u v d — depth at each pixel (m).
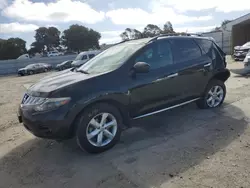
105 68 3.67
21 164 3.21
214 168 2.71
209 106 4.90
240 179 2.48
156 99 3.81
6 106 6.97
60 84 3.20
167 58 4.00
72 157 3.27
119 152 3.30
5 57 58.72
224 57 5.05
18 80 18.58
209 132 3.76
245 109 4.78
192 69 4.27
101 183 2.62
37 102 3.08
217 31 29.75
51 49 75.88
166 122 4.34
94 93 3.14
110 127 3.42
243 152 3.04
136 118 3.67
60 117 2.95
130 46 3.98
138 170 2.81
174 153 3.15
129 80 3.48
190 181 2.51
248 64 9.45
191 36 4.57
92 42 71.81
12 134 4.39
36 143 3.87
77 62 18.30
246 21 23.08
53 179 2.78
